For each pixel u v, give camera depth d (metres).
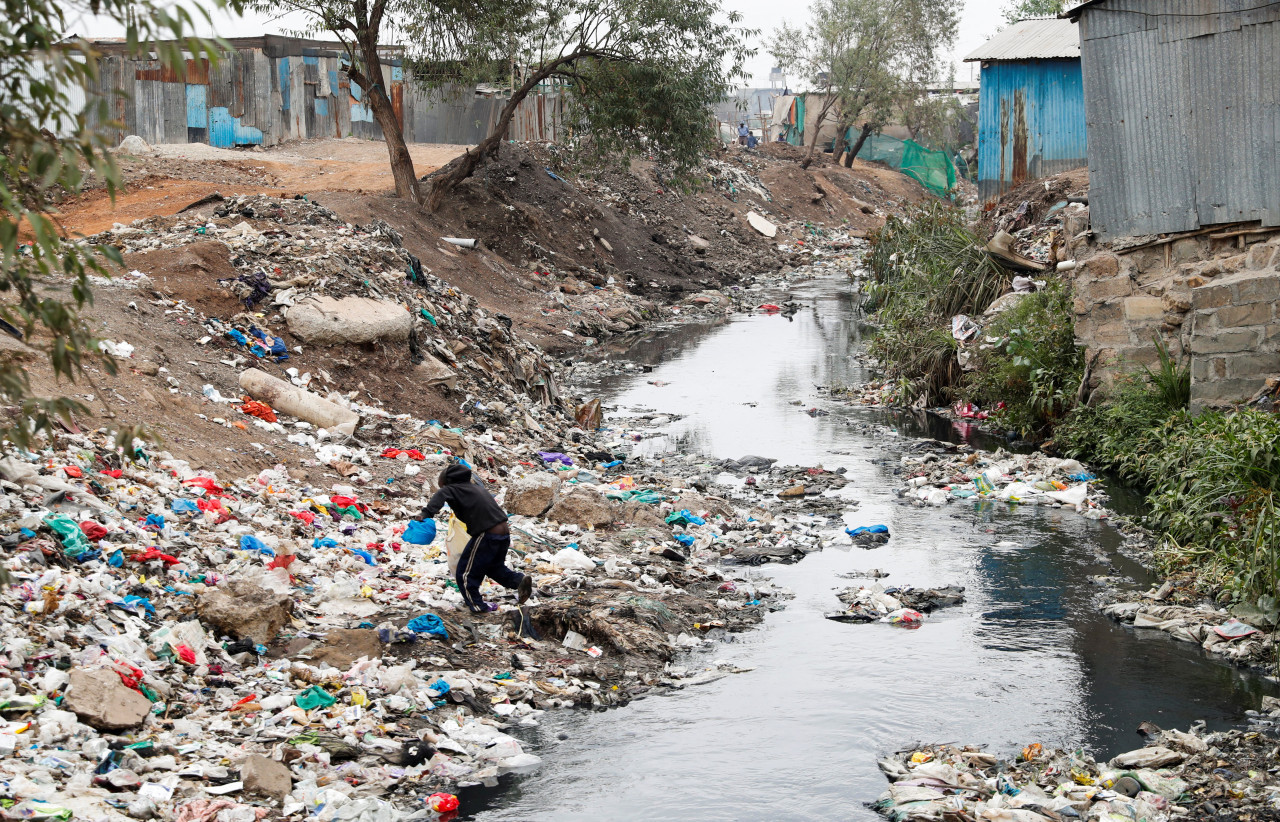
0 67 3.28
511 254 29.38
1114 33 13.93
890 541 11.55
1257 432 9.96
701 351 24.59
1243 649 8.27
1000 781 6.22
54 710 5.63
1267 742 6.71
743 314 30.56
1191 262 13.81
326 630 7.74
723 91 28.52
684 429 17.16
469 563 8.52
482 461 13.09
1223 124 13.23
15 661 5.88
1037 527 12.00
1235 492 9.77
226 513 9.05
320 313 14.05
